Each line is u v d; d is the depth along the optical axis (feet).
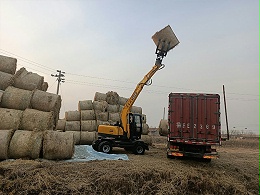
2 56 38.88
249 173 36.45
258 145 105.60
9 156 29.96
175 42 48.88
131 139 48.44
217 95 38.04
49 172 25.02
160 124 67.72
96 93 69.92
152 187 26.17
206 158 40.83
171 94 40.06
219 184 28.53
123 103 73.36
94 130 62.64
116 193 24.27
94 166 28.63
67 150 32.58
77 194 22.70
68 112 64.08
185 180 27.84
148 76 49.39
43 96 37.09
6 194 22.18
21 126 33.30
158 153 51.29
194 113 38.60
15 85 37.88
